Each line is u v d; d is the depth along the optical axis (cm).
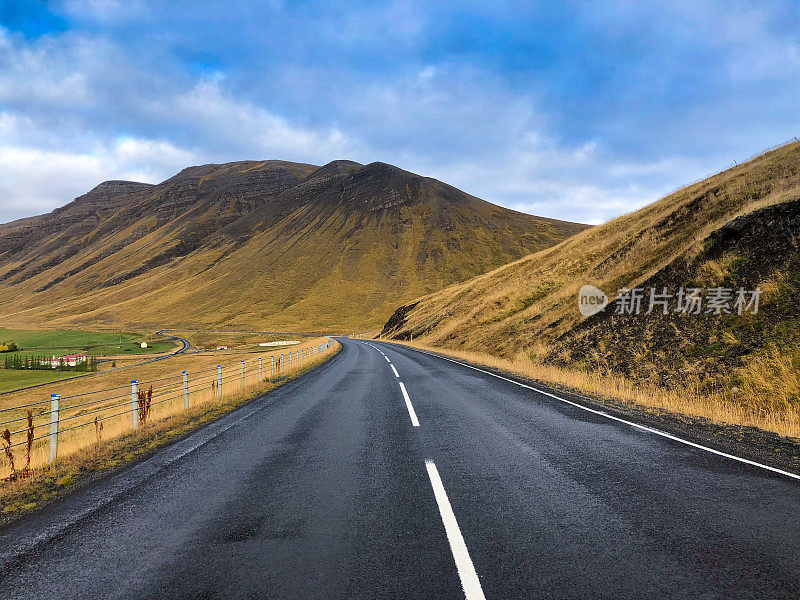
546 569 290
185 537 353
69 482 515
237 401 1134
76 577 296
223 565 305
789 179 1648
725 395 977
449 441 652
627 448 604
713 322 1277
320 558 312
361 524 369
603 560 301
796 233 1298
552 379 1408
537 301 3228
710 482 461
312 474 510
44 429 1619
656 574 282
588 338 1739
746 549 315
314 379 1590
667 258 1891
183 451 636
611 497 421
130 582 288
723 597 257
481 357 2325
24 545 348
